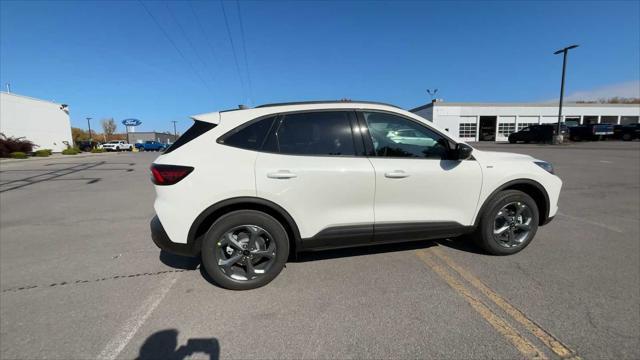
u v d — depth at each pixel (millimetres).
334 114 3268
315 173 3088
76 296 3066
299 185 3070
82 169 15758
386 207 3309
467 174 3504
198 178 2939
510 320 2580
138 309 2832
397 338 2391
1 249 4348
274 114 3180
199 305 2879
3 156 26094
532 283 3164
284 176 3033
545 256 3797
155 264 3789
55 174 13477
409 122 3391
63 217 6016
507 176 3652
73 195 8352
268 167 3027
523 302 2832
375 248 4070
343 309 2770
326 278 3322
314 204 3133
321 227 3182
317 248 3270
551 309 2721
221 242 3062
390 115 3363
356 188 3189
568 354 2205
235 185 2969
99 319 2691
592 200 6703
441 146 3488
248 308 2820
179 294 3080
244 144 3074
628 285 3104
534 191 3939
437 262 3660
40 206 7008
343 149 3219
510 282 3188
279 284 3219
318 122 3225
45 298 3033
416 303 2846
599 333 2406
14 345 2373
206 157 2988
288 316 2689
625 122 43344
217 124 3111
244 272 3178
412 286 3141
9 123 31781
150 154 34625
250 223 3064
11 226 5434
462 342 2336
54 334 2500
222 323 2613
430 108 42875
